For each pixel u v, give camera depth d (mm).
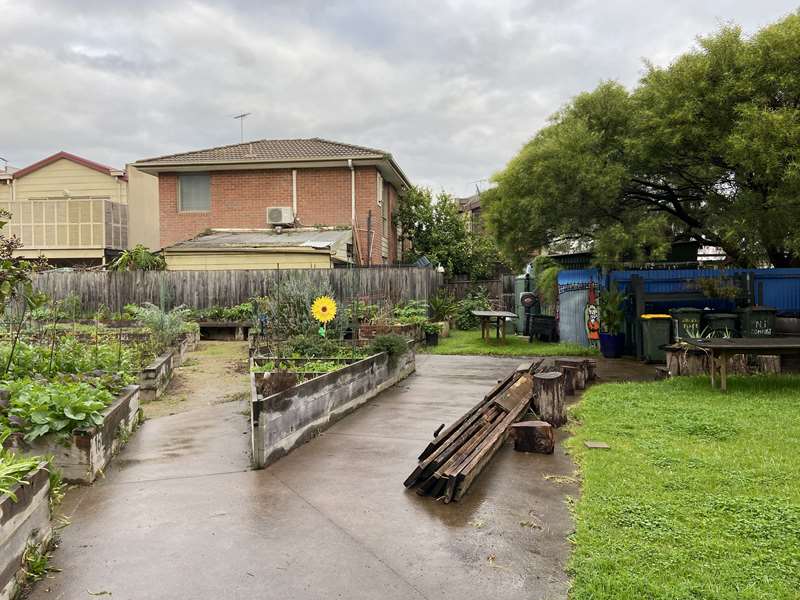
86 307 19594
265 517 4480
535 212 14188
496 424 6375
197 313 18672
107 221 25391
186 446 6492
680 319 12734
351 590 3434
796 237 11805
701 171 14086
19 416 5324
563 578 3547
